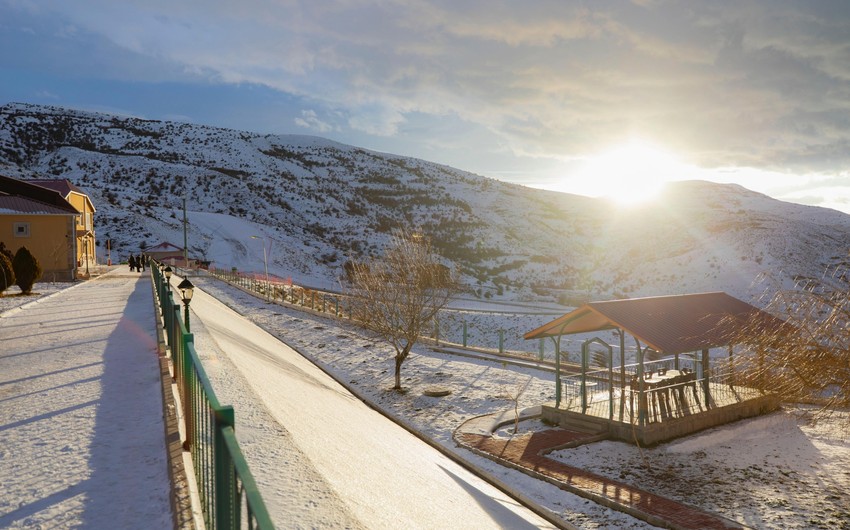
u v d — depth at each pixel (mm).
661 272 106250
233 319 27594
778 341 11125
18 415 8055
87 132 159750
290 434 8430
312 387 15852
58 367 11312
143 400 8750
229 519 3363
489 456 13047
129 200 100125
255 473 6496
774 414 16297
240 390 10742
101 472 5934
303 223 120750
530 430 15180
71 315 20109
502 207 179625
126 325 17156
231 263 83062
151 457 6363
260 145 193000
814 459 12562
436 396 18984
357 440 10562
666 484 11234
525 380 21281
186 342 6527
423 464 11039
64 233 42031
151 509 5086
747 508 10023
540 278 119000
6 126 149125
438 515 7773
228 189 127188
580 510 10148
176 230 90625
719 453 13117
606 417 14648
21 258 28844
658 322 14711
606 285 112000
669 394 15336
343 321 33719
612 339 41906
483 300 78312
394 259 23906
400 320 22844
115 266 65875
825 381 10641
